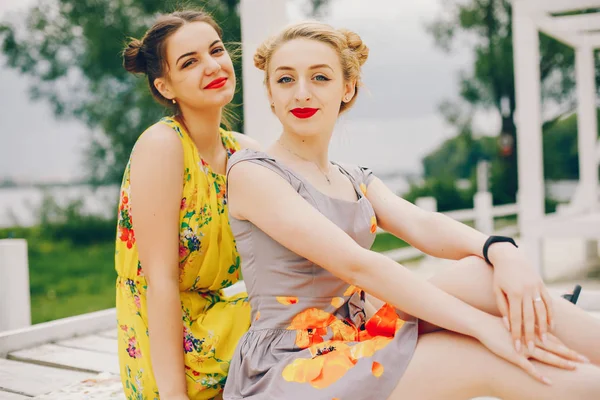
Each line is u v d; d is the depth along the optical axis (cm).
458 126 2088
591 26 639
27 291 388
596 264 771
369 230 198
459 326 169
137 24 1470
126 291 217
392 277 173
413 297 173
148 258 200
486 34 1869
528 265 178
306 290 187
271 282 189
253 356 185
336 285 189
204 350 206
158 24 213
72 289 1153
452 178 2123
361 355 172
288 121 194
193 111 215
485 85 1962
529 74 609
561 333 174
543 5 594
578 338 173
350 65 200
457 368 168
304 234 177
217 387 209
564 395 159
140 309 212
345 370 169
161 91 219
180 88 211
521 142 614
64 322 362
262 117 368
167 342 197
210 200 211
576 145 1983
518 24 609
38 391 272
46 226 1560
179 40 208
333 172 207
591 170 832
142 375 211
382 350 170
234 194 191
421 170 2261
